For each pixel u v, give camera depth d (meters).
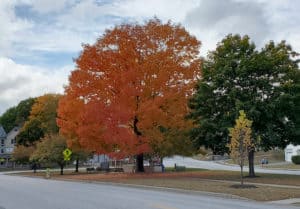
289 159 93.06
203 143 40.31
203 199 22.97
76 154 61.53
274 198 23.36
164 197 23.78
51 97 91.56
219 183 32.38
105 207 18.53
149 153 48.09
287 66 38.47
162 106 41.53
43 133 94.38
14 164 107.69
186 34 42.59
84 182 40.59
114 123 40.19
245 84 38.09
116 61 41.56
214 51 40.50
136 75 40.16
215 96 39.12
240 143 29.34
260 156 106.19
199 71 41.53
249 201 22.59
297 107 37.50
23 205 19.59
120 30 42.12
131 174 46.31
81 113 41.69
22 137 95.75
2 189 30.28
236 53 39.03
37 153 62.78
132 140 39.97
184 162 100.62
